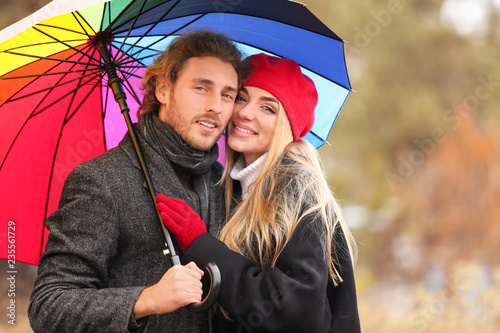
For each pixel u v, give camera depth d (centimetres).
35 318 374
